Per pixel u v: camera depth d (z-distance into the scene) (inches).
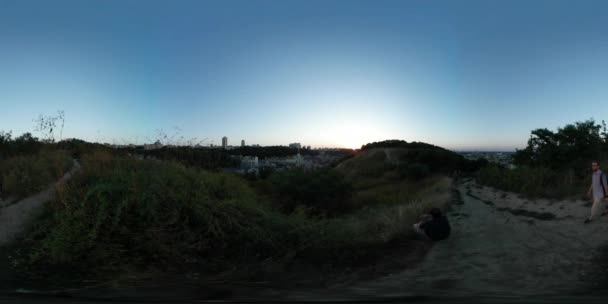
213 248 287.9
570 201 591.5
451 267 278.7
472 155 2982.3
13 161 463.5
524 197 761.0
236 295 208.5
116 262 251.4
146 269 248.7
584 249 315.0
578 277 245.8
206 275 247.6
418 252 322.3
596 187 433.7
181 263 263.3
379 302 197.6
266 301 197.3
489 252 321.7
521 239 367.6
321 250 301.0
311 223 331.6
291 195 656.4
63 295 199.6
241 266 267.4
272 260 279.6
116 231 272.8
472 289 225.6
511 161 1396.4
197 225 299.6
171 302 192.5
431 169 2140.7
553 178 865.5
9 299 189.9
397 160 2129.7
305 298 203.0
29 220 310.8
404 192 1106.7
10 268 236.4
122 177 327.3
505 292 217.8
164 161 441.4
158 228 276.7
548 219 478.9
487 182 1326.3
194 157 469.7
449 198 800.9
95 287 214.7
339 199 720.3
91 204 286.0
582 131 1050.7
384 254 307.7
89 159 434.3
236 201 331.3
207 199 318.7
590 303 192.4
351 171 1955.0
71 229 261.7
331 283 239.6
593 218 437.1
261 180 665.6
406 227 386.6
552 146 1079.0
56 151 555.8
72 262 248.8
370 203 820.0
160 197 299.9
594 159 938.7
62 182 359.3
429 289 224.7
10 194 388.2
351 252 303.9
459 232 418.0
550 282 237.3
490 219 512.7
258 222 315.6
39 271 234.5
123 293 206.2
